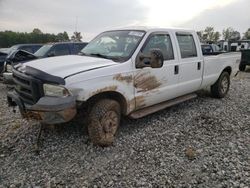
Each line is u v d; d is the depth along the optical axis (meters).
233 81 10.83
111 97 4.37
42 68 3.86
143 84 4.61
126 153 3.97
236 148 4.13
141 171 3.48
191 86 5.86
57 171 3.49
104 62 4.22
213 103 6.78
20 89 4.09
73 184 3.21
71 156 3.87
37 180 3.30
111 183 3.23
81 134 4.60
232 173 3.40
